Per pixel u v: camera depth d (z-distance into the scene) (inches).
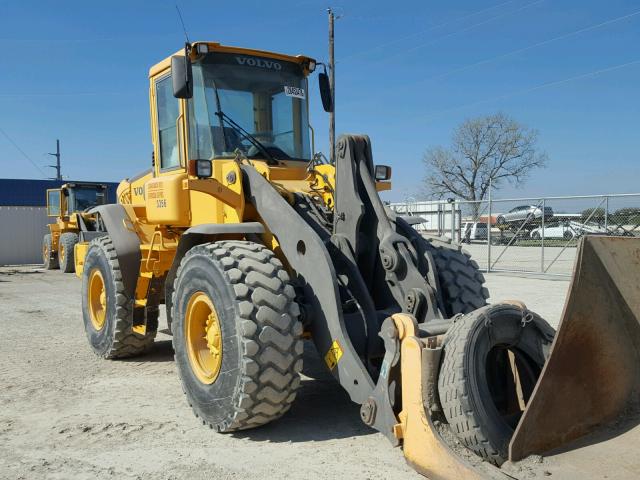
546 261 709.3
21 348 269.0
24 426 166.9
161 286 221.6
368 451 146.3
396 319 130.7
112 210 236.4
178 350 172.2
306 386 203.3
